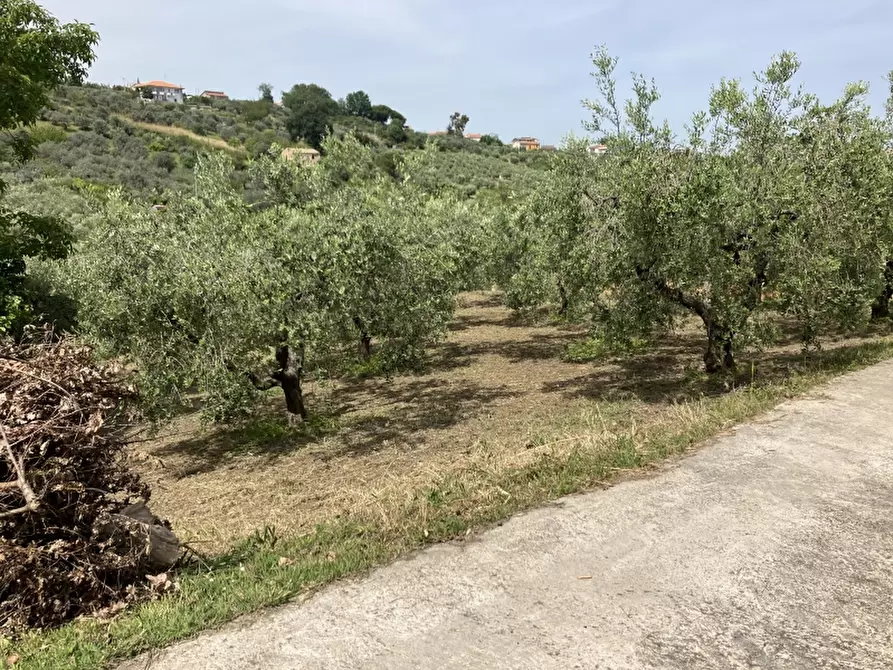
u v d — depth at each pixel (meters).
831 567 3.34
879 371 8.14
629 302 9.70
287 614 3.10
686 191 8.57
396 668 2.63
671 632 2.80
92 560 3.47
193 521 6.43
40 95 10.75
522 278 17.44
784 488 4.43
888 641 2.69
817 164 8.95
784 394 7.15
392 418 10.43
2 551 3.19
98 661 2.76
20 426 3.62
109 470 3.90
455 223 17.98
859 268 9.62
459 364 14.87
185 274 8.38
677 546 3.63
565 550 3.64
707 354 10.73
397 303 10.02
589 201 9.97
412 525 4.12
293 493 7.20
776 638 2.73
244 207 10.52
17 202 24.44
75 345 4.36
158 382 8.45
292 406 10.38
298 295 9.36
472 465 5.59
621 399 9.99
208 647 2.85
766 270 8.96
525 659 2.65
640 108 9.29
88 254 9.10
